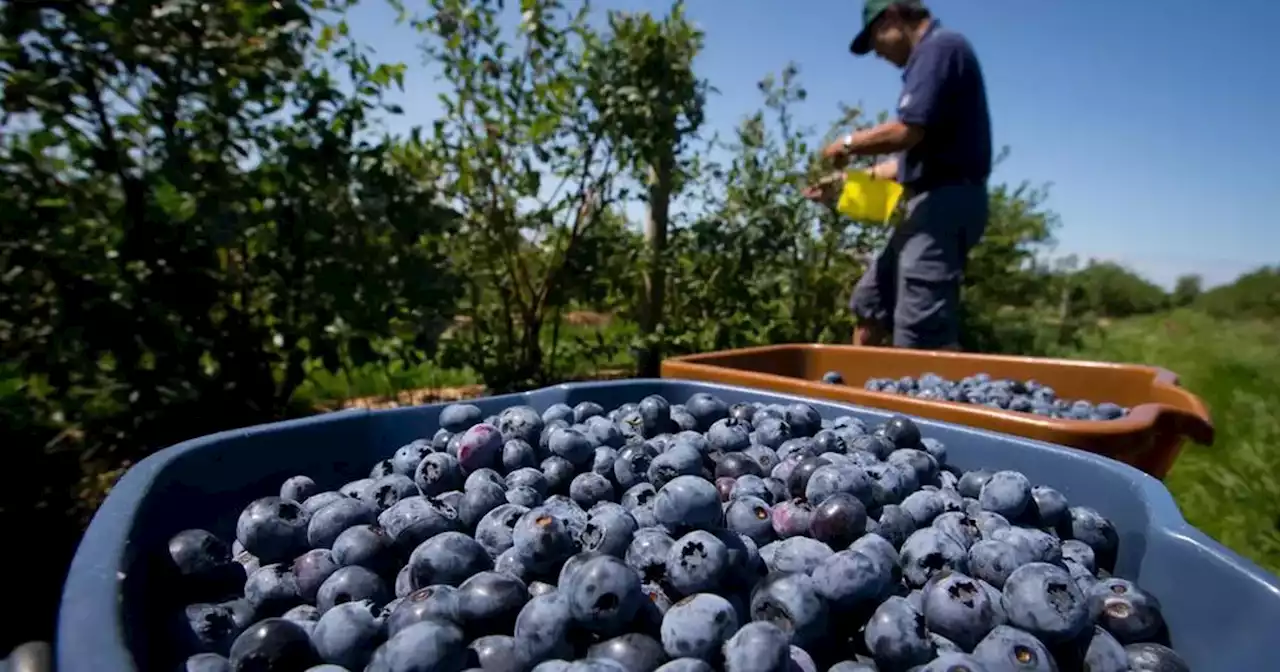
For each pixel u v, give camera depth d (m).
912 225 3.93
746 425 1.81
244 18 3.02
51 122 2.76
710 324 5.54
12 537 2.78
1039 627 0.99
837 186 4.51
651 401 1.79
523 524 1.12
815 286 6.05
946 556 1.16
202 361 3.61
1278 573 2.68
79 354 3.06
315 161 3.20
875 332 4.38
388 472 1.58
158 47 2.85
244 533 1.19
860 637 1.05
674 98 4.88
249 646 0.90
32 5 2.68
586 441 1.53
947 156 3.82
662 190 5.26
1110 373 2.99
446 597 0.99
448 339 4.93
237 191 3.09
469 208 4.78
